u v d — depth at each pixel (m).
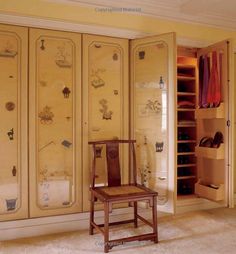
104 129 2.93
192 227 2.89
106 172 2.94
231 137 3.09
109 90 2.95
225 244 2.48
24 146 2.63
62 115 2.77
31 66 2.64
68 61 2.78
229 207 3.31
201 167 3.55
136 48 3.00
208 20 3.38
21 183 2.62
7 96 2.57
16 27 2.58
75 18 2.77
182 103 3.65
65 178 2.78
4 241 2.52
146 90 2.94
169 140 2.81
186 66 3.69
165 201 2.84
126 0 2.90
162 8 3.09
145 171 2.96
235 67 3.65
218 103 3.15
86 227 2.85
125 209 3.02
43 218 2.69
